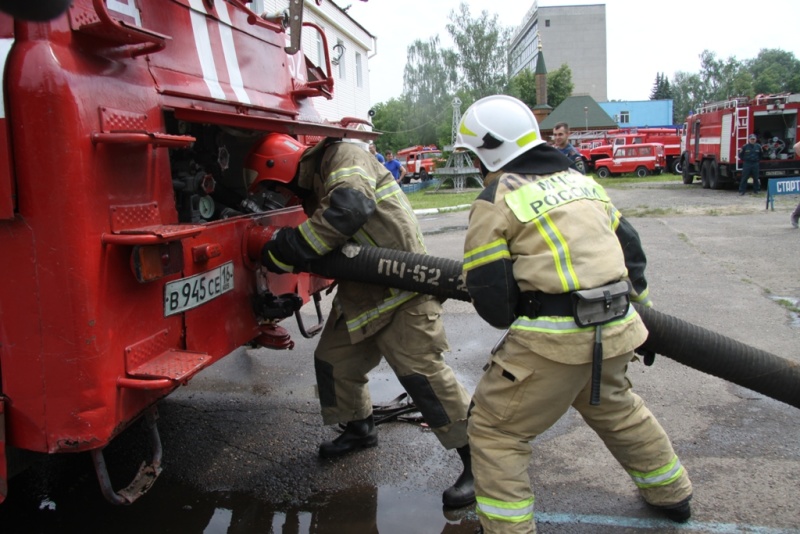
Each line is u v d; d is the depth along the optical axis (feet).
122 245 7.57
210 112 8.72
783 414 13.07
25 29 6.77
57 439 7.22
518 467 8.27
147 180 8.20
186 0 10.06
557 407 8.12
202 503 10.50
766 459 11.29
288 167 10.75
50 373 7.13
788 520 9.50
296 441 12.76
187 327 8.95
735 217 44.50
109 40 7.59
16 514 10.25
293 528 9.78
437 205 67.15
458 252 33.76
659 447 9.15
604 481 10.80
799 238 34.14
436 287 9.53
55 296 6.98
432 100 193.47
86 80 7.18
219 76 11.03
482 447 8.34
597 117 175.73
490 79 191.42
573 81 319.88
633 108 224.94
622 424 8.90
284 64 14.06
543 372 7.87
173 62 9.53
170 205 8.75
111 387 7.41
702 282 24.70
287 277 12.42
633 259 9.01
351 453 12.17
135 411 7.93
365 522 9.91
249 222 10.58
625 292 7.86
